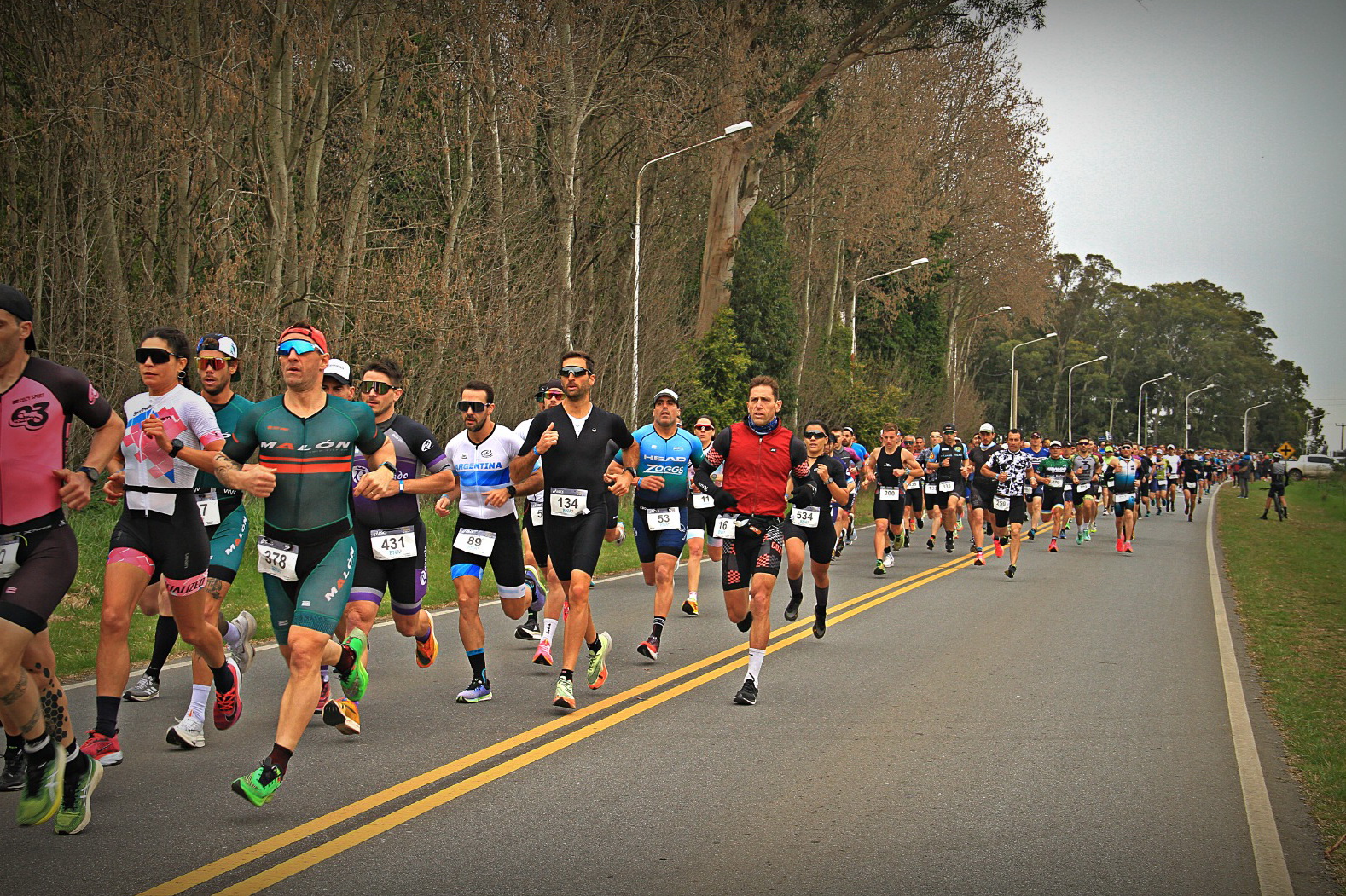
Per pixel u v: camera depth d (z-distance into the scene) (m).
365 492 5.08
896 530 16.52
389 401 6.73
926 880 4.25
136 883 4.05
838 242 44.25
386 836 4.61
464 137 21.61
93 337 16.95
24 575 4.43
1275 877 4.33
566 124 25.69
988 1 29.34
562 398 9.11
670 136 28.20
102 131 16.55
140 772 5.50
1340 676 8.56
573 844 4.57
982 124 50.03
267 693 7.37
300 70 20.00
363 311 18.16
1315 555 19.44
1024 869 4.38
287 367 5.05
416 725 6.51
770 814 5.00
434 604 11.75
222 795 5.14
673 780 5.50
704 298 32.31
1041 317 65.25
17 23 16.02
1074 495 21.47
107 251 16.94
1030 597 12.95
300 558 5.08
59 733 4.69
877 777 5.61
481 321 20.30
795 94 30.34
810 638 9.89
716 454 7.61
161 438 5.26
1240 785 5.58
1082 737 6.50
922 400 53.91
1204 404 125.12
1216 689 7.94
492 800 5.14
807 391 40.75
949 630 10.40
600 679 7.44
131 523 5.50
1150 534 24.69
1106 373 114.38
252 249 18.28
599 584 14.02
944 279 51.94
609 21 26.62
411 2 19.47
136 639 9.17
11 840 4.50
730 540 7.77
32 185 17.31
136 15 16.64
